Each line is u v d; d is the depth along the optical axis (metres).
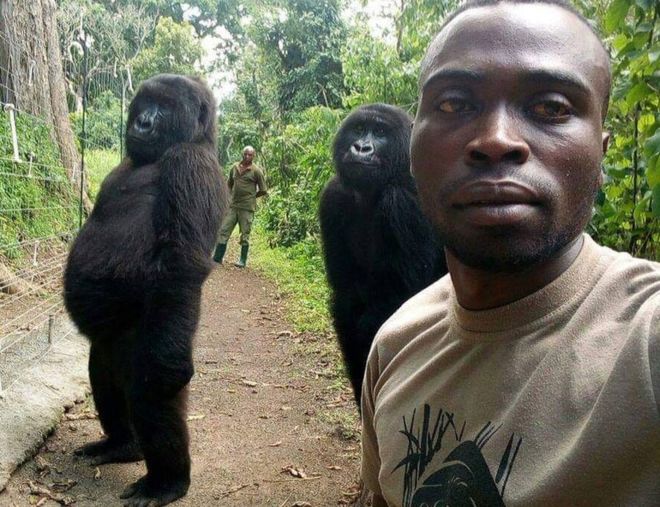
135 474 1.79
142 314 1.60
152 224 1.61
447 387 0.52
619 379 0.41
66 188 4.36
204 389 2.50
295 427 2.18
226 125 9.85
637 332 0.42
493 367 0.49
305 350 2.99
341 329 1.85
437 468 0.51
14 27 4.06
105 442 1.87
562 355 0.46
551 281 0.50
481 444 0.47
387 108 1.85
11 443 1.79
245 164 5.26
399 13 4.13
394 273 1.71
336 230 1.88
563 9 0.49
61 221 4.12
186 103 1.76
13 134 2.54
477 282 0.51
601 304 0.47
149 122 1.73
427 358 0.56
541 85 0.46
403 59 4.07
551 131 0.46
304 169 5.39
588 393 0.43
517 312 0.49
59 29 8.09
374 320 1.72
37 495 1.65
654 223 1.63
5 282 3.07
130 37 12.98
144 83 1.80
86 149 6.39
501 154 0.44
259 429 2.15
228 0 18.22
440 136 0.48
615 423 0.40
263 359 2.89
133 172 1.75
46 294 3.24
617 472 0.40
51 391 2.15
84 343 2.64
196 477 1.81
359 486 1.70
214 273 4.91
